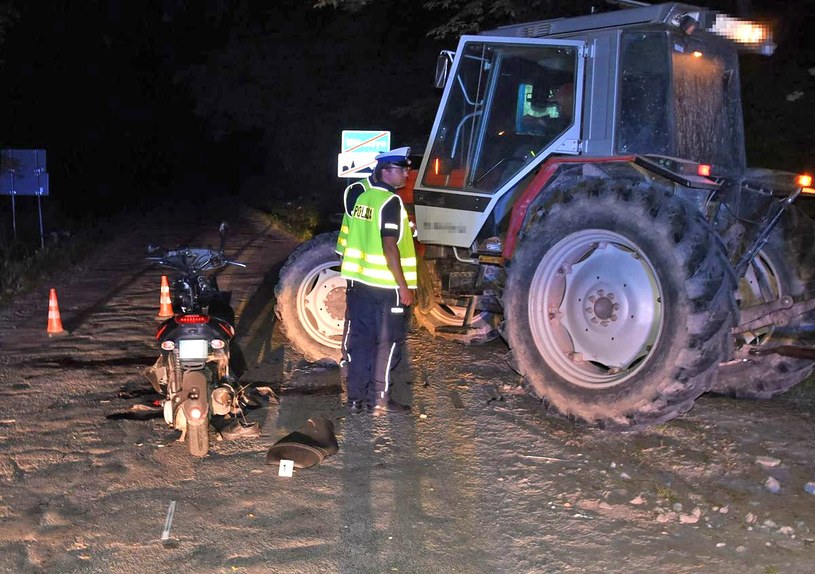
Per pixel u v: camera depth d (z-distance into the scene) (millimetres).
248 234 19500
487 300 6691
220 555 4113
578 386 5578
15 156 15469
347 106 21250
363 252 5902
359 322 5992
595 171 5832
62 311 10094
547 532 4316
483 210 6469
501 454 5285
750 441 5457
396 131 19953
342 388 6531
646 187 5332
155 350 8047
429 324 7707
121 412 6160
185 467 5145
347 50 20844
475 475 4984
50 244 15844
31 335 8734
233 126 24516
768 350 5789
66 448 5465
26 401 6441
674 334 5066
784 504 4578
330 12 20953
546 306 5812
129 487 4871
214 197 33719
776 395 6352
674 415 5270
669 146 5613
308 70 21750
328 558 4074
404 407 6102
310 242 7141
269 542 4234
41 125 26531
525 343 5809
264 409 6176
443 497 4711
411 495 4734
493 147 6508
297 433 5383
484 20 12938
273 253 15664
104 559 4082
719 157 6121
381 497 4715
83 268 13875
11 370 7328
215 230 20578
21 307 10367
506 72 6395
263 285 11586
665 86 5602
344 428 5773
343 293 7105
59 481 4961
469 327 6871
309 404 6285
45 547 4207
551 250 5742
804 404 6195
